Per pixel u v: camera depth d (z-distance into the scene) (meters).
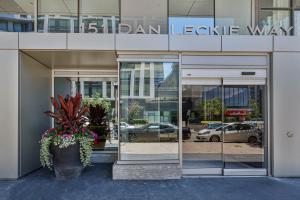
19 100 6.75
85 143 7.01
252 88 7.34
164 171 6.81
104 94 9.44
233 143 7.49
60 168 6.72
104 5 7.77
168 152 7.13
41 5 7.73
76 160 6.88
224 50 6.97
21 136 6.86
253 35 7.09
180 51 7.02
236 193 5.79
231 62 7.21
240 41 6.99
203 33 7.39
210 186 6.27
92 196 5.59
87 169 7.85
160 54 7.11
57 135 6.82
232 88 7.34
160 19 7.73
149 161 7.04
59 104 7.52
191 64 7.16
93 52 7.00
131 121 7.15
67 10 7.76
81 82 9.45
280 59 7.08
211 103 7.38
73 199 5.42
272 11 7.86
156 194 5.70
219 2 7.83
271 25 7.80
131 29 7.44
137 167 6.77
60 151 6.74
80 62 8.20
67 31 7.72
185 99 7.32
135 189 6.02
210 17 7.79
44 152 6.87
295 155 7.07
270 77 7.21
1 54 6.68
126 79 7.14
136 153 7.12
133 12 7.73
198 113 7.38
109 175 7.18
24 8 7.67
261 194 5.73
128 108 7.16
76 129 7.00
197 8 7.79
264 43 7.03
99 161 8.89
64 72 9.34
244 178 6.98
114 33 7.21
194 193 5.77
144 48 6.87
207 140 7.47
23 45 6.67
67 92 9.35
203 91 7.34
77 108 7.15
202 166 7.38
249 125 7.44
